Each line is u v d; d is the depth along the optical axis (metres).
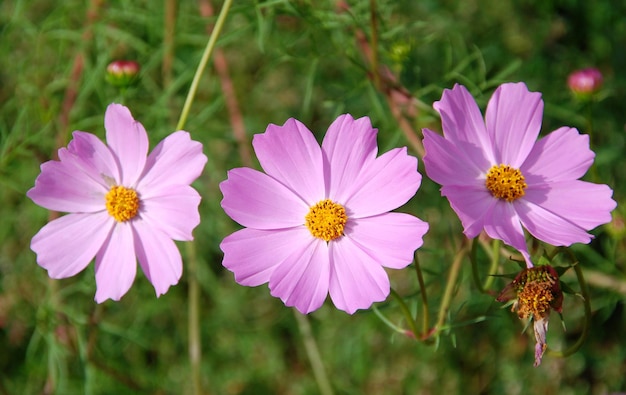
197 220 0.43
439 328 0.46
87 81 0.60
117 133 0.44
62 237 0.44
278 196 0.43
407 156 0.42
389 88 0.54
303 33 0.58
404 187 0.42
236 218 0.43
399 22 0.64
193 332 0.57
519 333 0.62
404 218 0.42
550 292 0.42
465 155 0.44
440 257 0.55
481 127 0.44
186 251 0.61
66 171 0.44
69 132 0.59
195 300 0.57
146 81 0.63
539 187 0.44
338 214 0.43
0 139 0.66
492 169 0.44
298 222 0.43
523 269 0.43
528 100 0.44
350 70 0.60
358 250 0.43
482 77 0.61
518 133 0.44
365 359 0.64
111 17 0.61
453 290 0.48
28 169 0.63
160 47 0.62
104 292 0.44
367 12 0.57
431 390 0.64
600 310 0.63
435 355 0.64
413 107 0.57
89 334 0.61
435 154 0.42
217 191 0.64
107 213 0.45
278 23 0.64
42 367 0.62
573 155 0.44
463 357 0.64
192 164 0.44
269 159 0.43
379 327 0.63
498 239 0.43
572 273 0.55
